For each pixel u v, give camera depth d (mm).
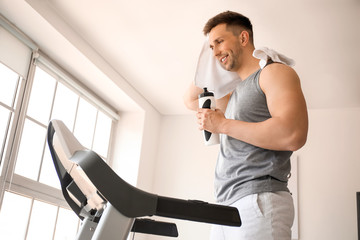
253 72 1389
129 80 3986
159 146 4590
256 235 1117
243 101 1270
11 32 2840
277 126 1089
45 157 3205
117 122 4406
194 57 3471
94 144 4016
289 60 1292
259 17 2854
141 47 3404
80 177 875
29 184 2977
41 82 3203
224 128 1187
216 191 1297
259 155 1189
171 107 4508
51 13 2916
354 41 3025
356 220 3705
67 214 3436
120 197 690
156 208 716
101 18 3045
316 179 3904
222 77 1591
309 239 3748
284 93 1147
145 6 2865
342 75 3469
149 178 4398
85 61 3393
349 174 3846
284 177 1198
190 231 4141
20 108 2920
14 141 2836
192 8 2832
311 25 2889
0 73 2764
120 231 685
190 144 4496
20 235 2910
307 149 4016
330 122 4027
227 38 1426
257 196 1146
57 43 3145
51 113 3330
